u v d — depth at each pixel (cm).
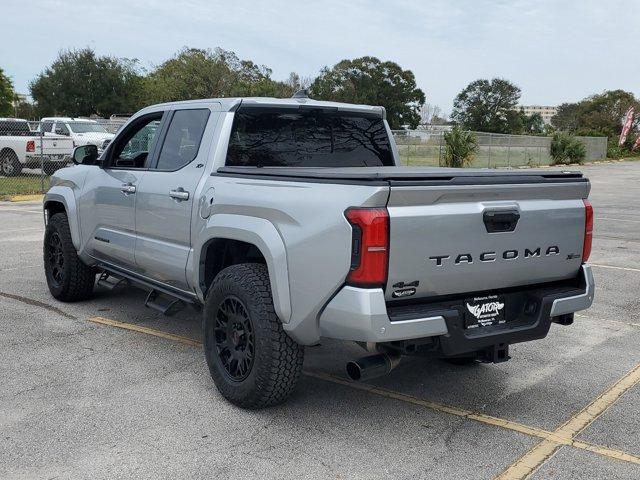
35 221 1272
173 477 331
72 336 557
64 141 2080
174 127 513
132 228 533
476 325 385
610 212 1617
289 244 373
